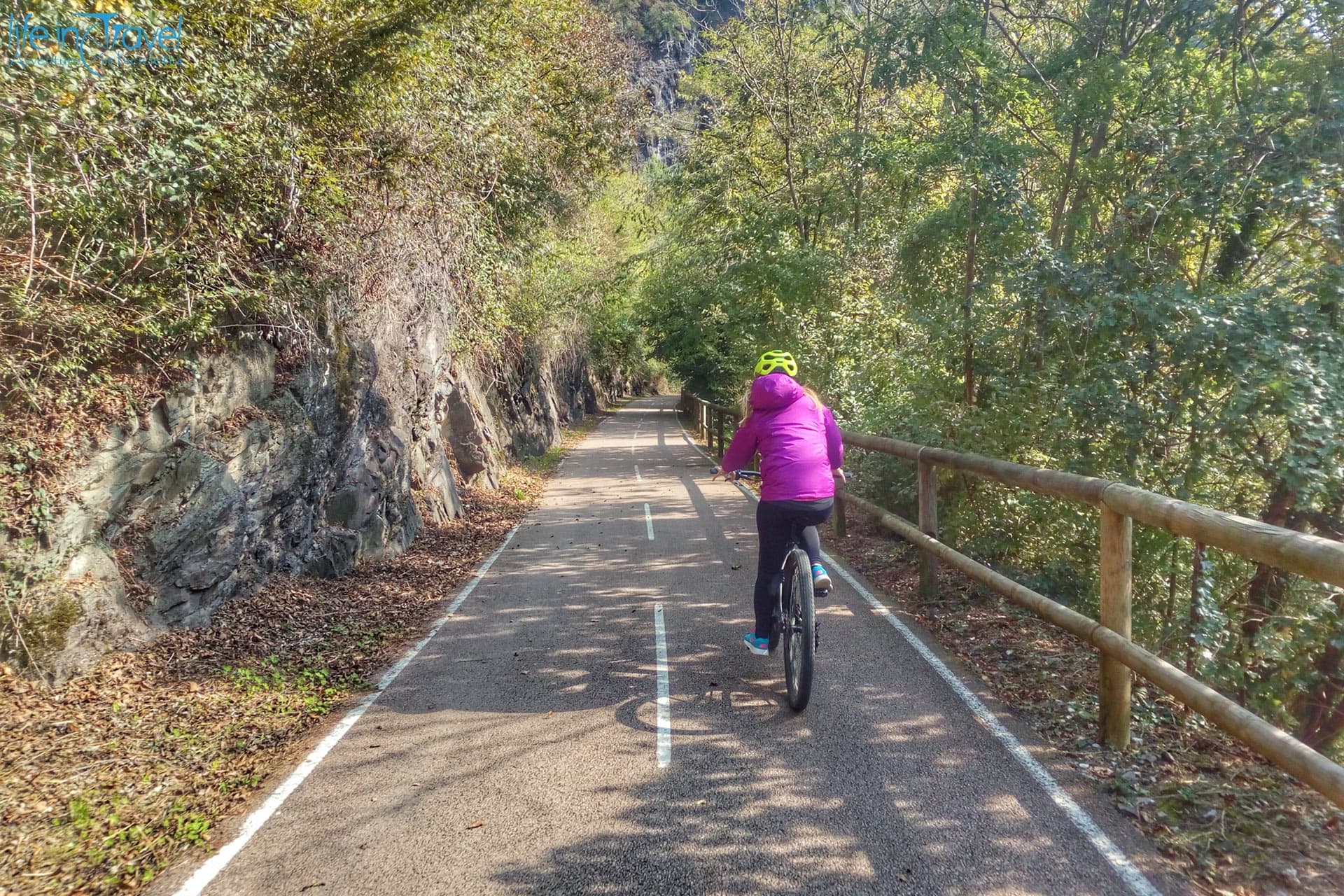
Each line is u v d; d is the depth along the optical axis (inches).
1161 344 250.1
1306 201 239.6
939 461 246.4
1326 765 100.7
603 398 2166.6
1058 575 268.4
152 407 240.1
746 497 532.1
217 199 257.3
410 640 253.6
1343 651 209.0
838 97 691.4
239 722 192.9
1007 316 325.4
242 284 266.5
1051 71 370.3
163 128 222.4
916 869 120.8
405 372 431.8
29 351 205.9
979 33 386.0
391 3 311.6
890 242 541.3
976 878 118.1
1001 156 345.7
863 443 317.7
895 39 399.2
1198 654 185.6
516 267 595.5
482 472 591.8
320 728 187.0
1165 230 275.9
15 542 197.2
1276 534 111.0
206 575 254.8
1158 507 137.4
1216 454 246.8
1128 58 334.0
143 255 220.1
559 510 521.7
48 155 201.3
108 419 224.8
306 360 321.7
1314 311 228.4
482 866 126.9
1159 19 333.7
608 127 660.7
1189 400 247.9
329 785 156.9
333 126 324.2
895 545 348.8
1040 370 299.7
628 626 254.4
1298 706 239.6
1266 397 219.6
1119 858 121.3
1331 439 208.2
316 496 326.6
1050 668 199.2
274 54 273.3
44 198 197.6
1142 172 298.5
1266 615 225.0
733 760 158.7
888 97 547.2
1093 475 266.7
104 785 161.9
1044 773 148.2
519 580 328.5
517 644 242.4
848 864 123.0
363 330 379.6
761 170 783.1
